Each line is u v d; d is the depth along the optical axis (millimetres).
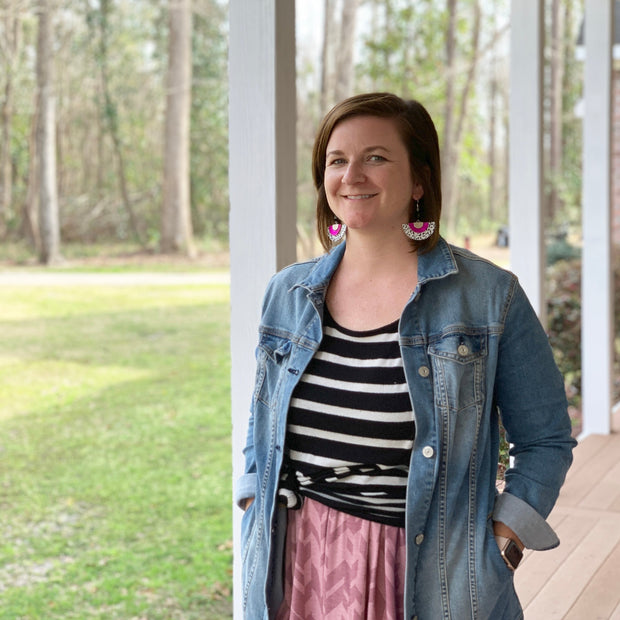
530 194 3746
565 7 17891
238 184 2355
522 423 1702
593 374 5160
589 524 3680
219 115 15984
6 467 12156
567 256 9586
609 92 4941
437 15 15742
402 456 1601
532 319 1680
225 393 13875
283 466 1697
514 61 3711
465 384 1612
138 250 15516
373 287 1679
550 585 3096
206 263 15625
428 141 1691
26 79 14766
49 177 14891
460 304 1640
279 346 1779
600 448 4844
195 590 10969
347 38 14992
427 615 1595
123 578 11039
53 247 14938
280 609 1729
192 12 15758
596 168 5023
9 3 14430
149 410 13344
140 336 14367
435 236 1683
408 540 1571
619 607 2918
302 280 1762
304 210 14664
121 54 15336
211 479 12531
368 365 1629
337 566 1629
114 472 12383
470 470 1612
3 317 14062
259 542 1738
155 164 15680
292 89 2355
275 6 2279
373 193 1646
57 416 12945
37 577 10898
